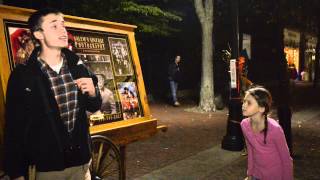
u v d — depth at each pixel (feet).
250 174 11.52
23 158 7.84
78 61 8.77
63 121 8.20
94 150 12.69
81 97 8.57
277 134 10.62
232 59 25.54
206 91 44.98
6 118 7.70
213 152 24.39
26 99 7.68
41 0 42.37
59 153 8.03
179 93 61.67
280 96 23.56
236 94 25.20
